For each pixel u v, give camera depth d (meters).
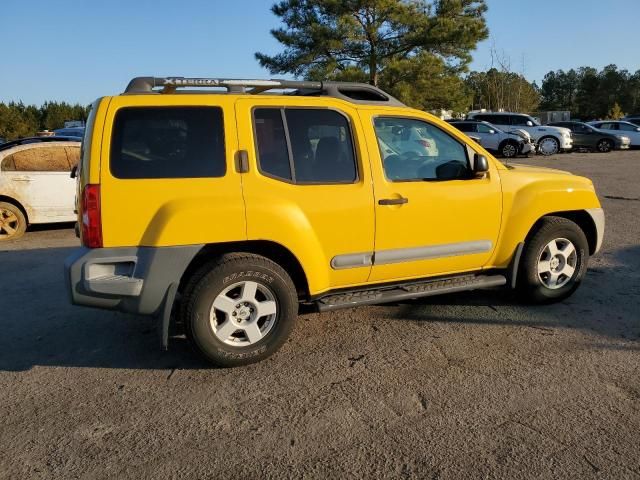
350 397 3.40
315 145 3.95
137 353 4.16
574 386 3.47
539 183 4.73
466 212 4.39
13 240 8.50
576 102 98.44
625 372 3.65
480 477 2.63
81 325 4.78
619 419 3.09
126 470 2.74
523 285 4.84
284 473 2.70
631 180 14.52
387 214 4.09
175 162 3.59
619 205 10.52
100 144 3.46
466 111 37.12
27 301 5.48
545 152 25.38
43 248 7.95
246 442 2.96
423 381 3.59
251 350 3.81
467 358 3.92
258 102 3.83
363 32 28.47
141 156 3.54
